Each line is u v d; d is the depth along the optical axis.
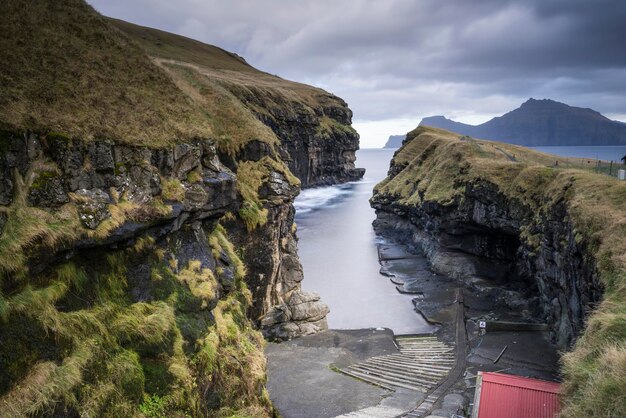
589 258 25.83
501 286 48.28
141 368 14.02
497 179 49.56
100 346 13.19
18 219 12.68
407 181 81.88
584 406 15.19
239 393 17.67
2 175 12.84
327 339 34.78
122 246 15.90
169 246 18.56
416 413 22.45
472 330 37.62
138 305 15.49
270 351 31.77
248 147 31.66
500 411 19.31
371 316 42.75
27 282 12.30
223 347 18.23
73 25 20.91
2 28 17.22
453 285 50.19
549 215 36.41
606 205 28.64
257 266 31.22
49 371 11.31
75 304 13.50
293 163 136.50
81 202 14.61
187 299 17.61
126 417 12.66
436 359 31.39
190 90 29.33
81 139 15.43
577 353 19.22
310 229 85.50
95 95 17.89
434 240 61.84
